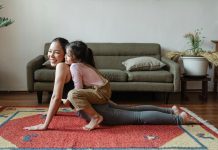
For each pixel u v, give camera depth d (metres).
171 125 2.65
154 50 4.27
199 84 4.47
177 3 4.40
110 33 4.43
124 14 4.40
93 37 4.42
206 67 4.03
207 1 4.41
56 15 4.35
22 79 4.42
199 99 4.00
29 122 2.70
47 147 2.07
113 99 3.98
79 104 2.43
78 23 4.38
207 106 3.59
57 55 2.57
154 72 3.70
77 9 4.36
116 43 4.30
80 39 4.41
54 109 2.48
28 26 4.34
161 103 3.76
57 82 2.46
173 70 3.65
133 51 4.25
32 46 4.38
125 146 2.11
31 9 4.31
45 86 3.58
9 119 2.80
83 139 2.25
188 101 3.88
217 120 2.96
